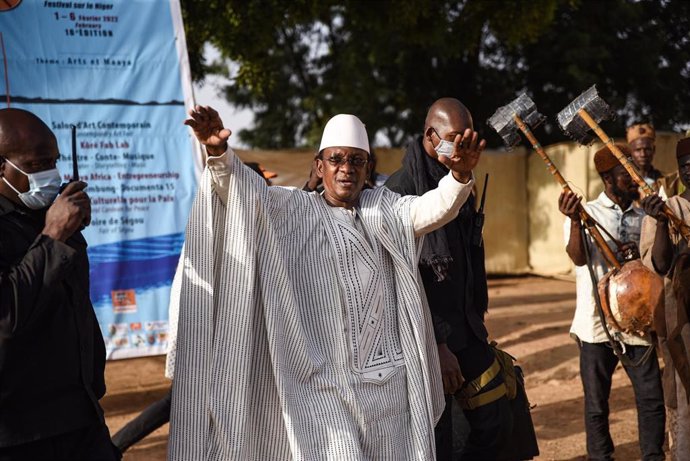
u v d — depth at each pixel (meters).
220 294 3.36
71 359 2.85
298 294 3.47
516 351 8.37
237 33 12.52
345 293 3.46
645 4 18.80
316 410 3.35
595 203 5.21
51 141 2.87
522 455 4.40
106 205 6.45
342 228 3.53
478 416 4.23
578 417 6.43
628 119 18.75
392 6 13.12
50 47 6.32
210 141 3.15
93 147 6.41
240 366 3.33
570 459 5.48
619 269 4.62
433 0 13.66
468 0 13.57
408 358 3.54
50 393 2.80
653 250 4.21
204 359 3.32
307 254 3.50
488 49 18.11
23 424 2.74
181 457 3.30
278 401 3.38
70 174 6.36
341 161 3.55
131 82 6.53
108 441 2.99
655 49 17.64
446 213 3.53
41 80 6.29
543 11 13.24
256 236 3.38
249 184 3.33
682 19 18.88
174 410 3.33
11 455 2.74
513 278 14.95
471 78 17.83
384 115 18.64
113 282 6.45
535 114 4.12
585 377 5.13
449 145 3.42
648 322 4.51
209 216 3.32
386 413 3.47
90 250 6.41
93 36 6.45
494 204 14.84
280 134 21.39
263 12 12.44
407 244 3.62
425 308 3.73
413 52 17.11
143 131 6.55
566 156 13.84
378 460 3.44
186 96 6.66
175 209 6.62
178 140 6.65
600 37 17.34
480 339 4.24
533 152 14.77
